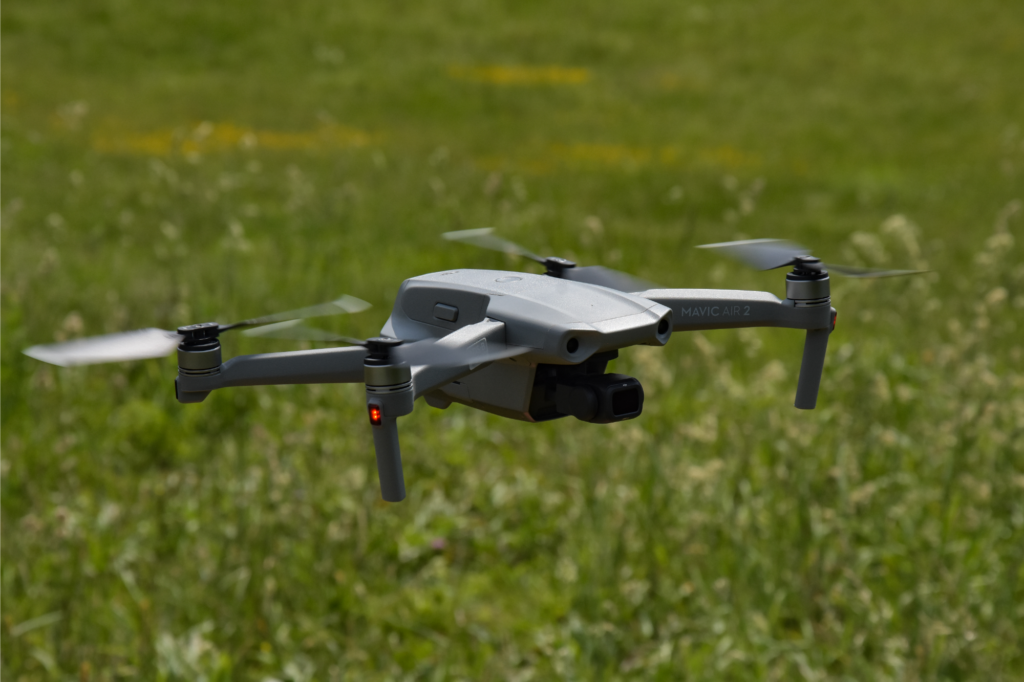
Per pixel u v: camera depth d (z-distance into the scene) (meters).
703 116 34.34
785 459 8.50
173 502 8.23
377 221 17.73
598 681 6.37
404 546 7.94
